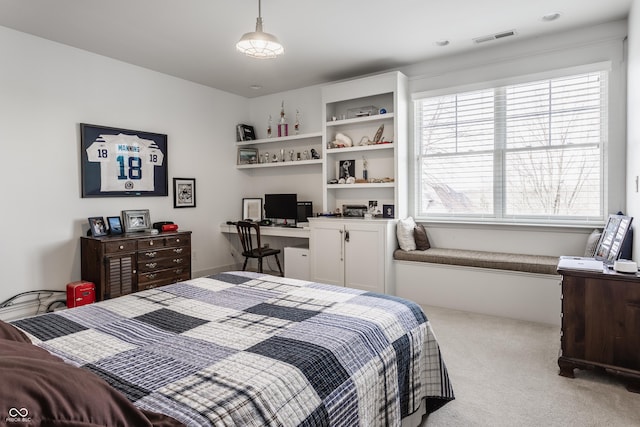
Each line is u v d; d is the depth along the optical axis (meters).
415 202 4.43
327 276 4.45
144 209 4.39
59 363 0.91
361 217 4.61
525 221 3.81
